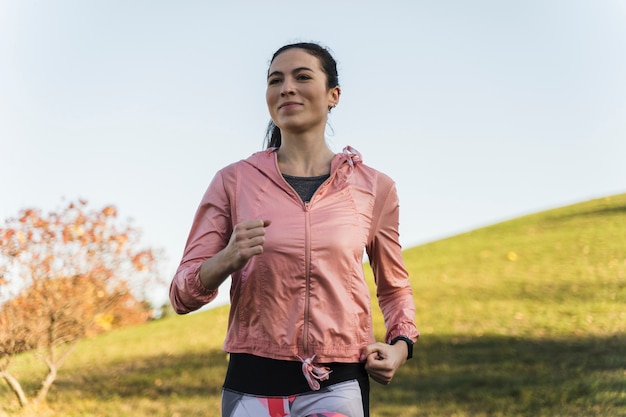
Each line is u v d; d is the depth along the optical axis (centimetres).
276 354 194
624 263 895
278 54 216
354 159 214
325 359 194
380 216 217
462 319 772
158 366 686
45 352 620
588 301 779
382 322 805
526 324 732
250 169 210
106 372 669
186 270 198
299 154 215
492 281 906
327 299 196
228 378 201
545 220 1191
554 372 598
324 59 217
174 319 888
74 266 583
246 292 197
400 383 611
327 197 204
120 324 842
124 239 596
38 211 575
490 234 1165
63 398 598
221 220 208
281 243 196
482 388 581
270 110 217
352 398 196
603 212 1170
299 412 193
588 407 527
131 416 556
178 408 577
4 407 571
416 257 1100
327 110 221
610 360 612
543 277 891
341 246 199
